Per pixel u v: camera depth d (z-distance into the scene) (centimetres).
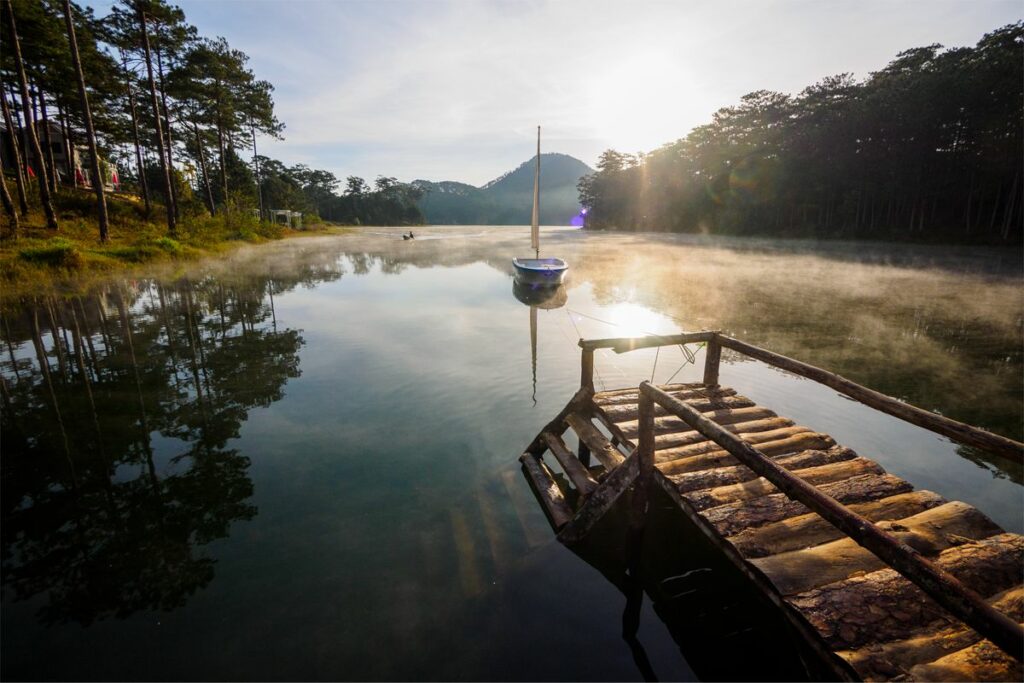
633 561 427
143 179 3544
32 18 2594
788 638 345
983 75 3719
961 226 4450
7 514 491
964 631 261
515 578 403
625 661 321
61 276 1922
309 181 14000
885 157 4488
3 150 3634
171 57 3619
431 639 339
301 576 403
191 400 795
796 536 337
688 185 8312
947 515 351
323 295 1844
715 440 305
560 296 1848
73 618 358
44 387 846
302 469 581
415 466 591
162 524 473
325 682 304
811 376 430
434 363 988
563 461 546
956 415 728
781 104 6419
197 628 348
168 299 1680
